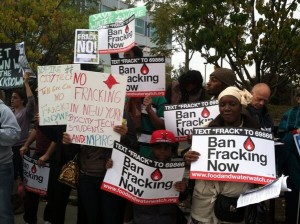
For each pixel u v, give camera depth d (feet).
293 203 18.28
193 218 13.43
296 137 17.29
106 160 15.72
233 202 12.77
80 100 15.15
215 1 34.17
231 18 33.47
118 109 15.11
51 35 56.13
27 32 52.95
